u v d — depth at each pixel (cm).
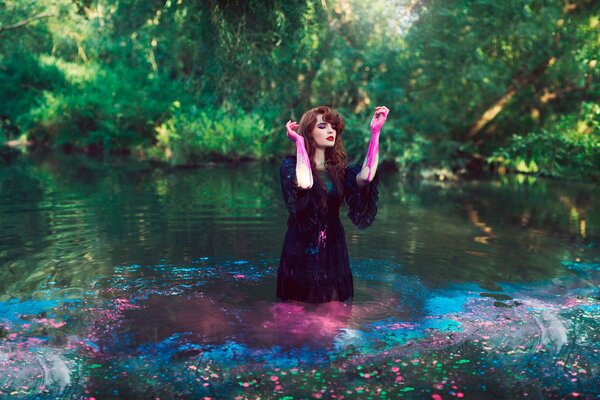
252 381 269
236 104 1114
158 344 311
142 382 268
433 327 341
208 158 1575
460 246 571
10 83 2156
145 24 1030
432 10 1259
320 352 303
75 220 675
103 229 621
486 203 895
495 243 589
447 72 1363
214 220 680
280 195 916
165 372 278
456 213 787
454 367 286
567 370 283
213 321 346
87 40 1770
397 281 441
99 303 377
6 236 581
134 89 2000
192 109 1648
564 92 1477
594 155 1107
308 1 818
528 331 335
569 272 476
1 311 360
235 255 509
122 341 315
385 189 1088
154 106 1917
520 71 1445
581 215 781
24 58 2109
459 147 1422
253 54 898
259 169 1391
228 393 258
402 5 1298
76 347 307
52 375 274
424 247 563
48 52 2247
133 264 475
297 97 1543
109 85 2003
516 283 440
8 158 1570
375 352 303
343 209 798
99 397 254
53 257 496
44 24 1711
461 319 356
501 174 1388
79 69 2159
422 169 1356
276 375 276
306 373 278
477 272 471
